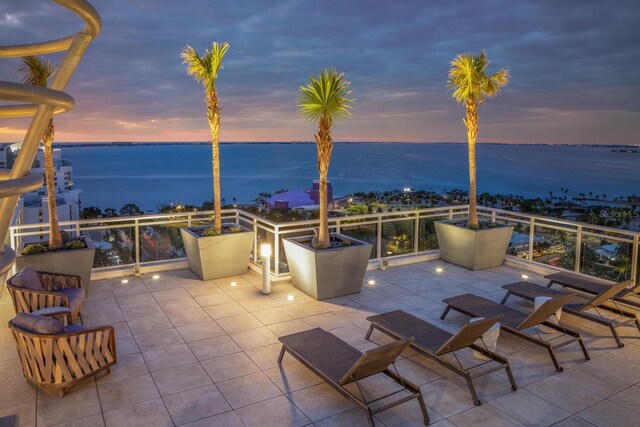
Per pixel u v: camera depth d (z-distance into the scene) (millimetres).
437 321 5680
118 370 4402
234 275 7477
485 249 7902
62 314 4602
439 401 3895
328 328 5445
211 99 7160
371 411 3459
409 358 4680
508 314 5098
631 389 4105
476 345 4477
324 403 3859
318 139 6457
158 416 3658
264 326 5492
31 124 1854
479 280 7367
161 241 7738
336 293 6512
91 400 3877
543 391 4062
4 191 1656
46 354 3803
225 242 7234
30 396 3930
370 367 3574
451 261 8320
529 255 8070
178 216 7750
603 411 3764
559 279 6355
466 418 3650
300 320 5688
